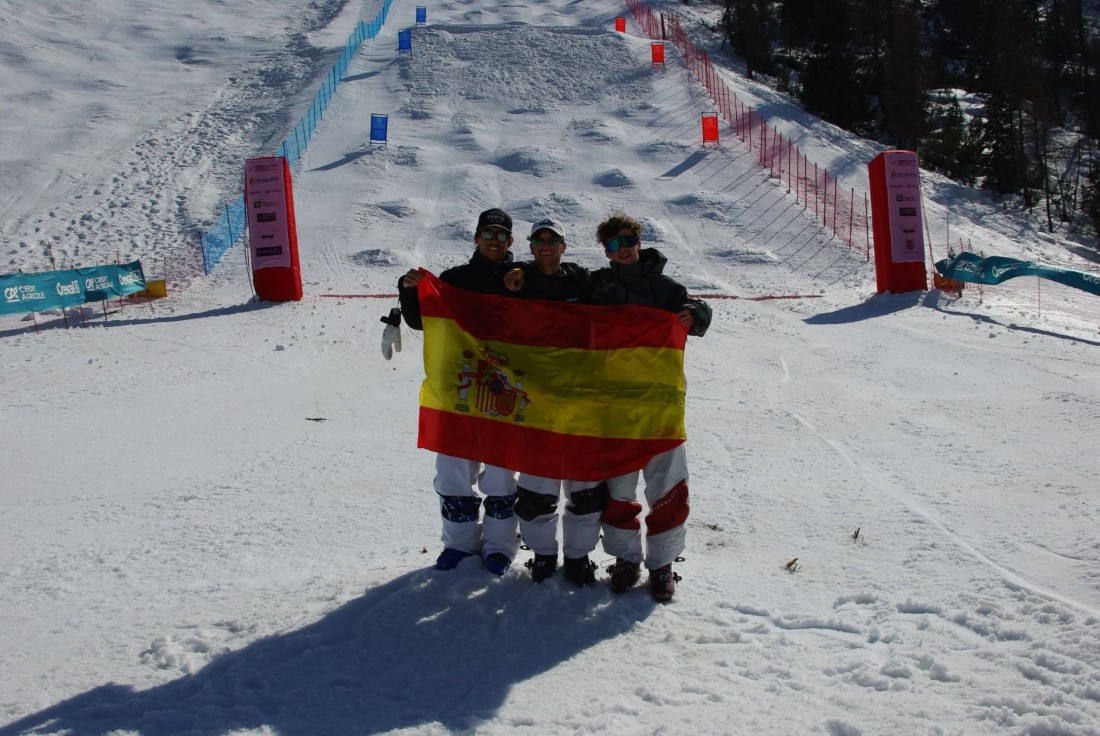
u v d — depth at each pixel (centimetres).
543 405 384
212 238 2170
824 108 3722
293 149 2725
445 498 400
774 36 4953
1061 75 4975
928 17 6091
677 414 382
